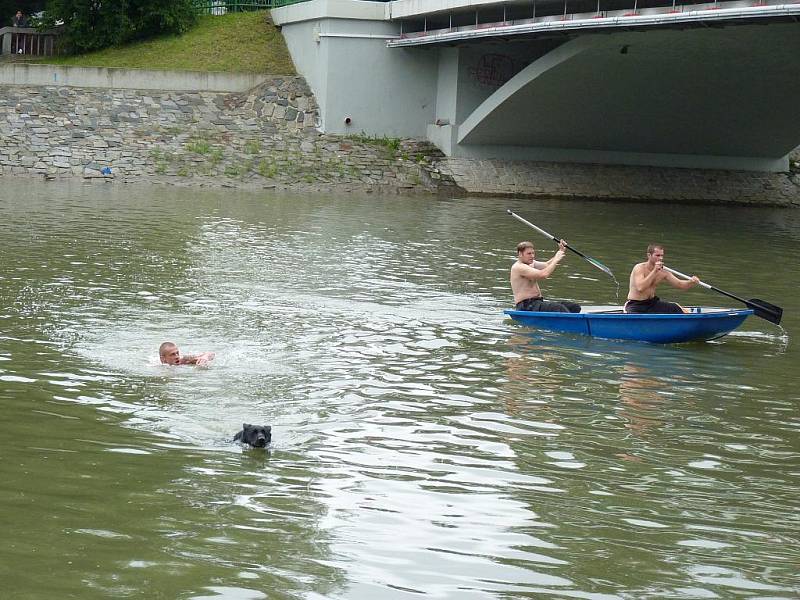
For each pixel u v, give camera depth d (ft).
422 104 156.04
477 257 84.12
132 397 41.73
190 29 173.99
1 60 173.99
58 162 132.87
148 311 57.57
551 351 52.26
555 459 36.55
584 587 26.99
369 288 67.67
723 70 125.59
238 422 39.22
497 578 27.30
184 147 140.05
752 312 55.42
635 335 55.16
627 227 111.55
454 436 38.52
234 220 100.68
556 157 152.35
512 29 121.49
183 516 30.48
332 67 151.23
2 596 25.26
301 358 48.75
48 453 35.24
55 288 62.85
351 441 37.52
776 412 43.27
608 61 124.06
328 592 26.23
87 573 26.71
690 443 38.88
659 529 30.76
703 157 157.89
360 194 135.74
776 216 134.41
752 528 31.12
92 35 172.86
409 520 30.76
